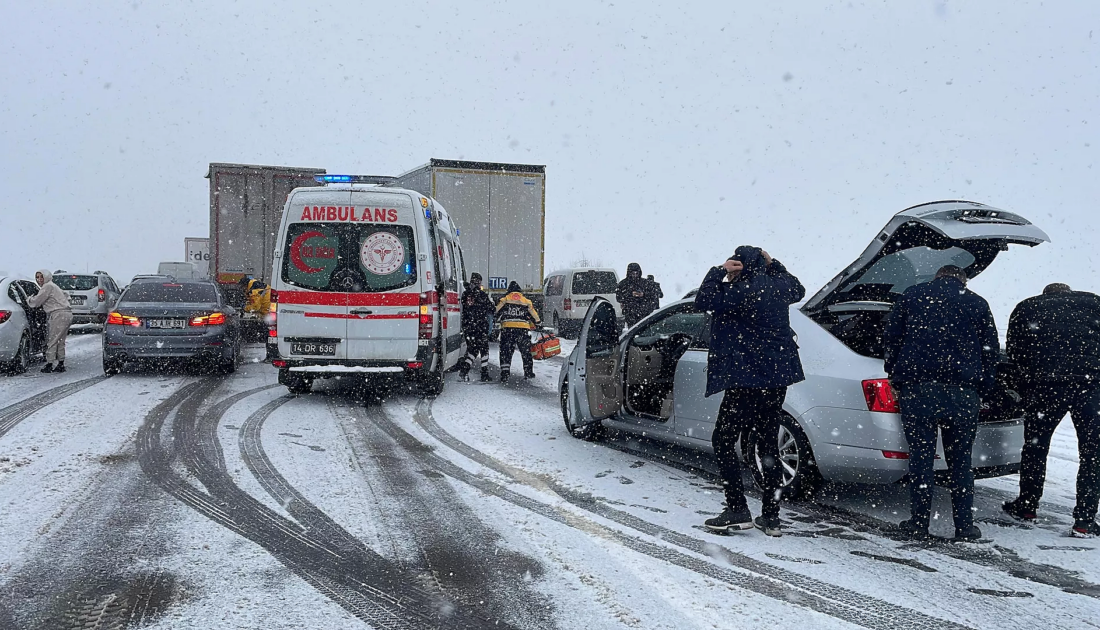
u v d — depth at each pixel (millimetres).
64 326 12781
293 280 9820
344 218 9867
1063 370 4988
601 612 3648
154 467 6309
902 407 4871
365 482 5992
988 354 4875
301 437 7695
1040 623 3604
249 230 19625
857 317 6195
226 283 19500
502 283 18469
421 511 5246
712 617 3609
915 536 4863
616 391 7156
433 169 17969
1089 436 4980
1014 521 5312
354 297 9828
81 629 3381
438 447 7367
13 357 12219
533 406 9977
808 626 3527
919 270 5766
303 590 3854
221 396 10352
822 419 5301
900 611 3717
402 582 3984
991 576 4219
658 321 7066
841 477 5289
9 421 8125
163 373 12906
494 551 4480
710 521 4895
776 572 4219
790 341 4754
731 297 4691
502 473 6395
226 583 3922
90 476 5984
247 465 6445
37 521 4859
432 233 10430
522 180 18594
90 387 10914
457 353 12406
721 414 4887
